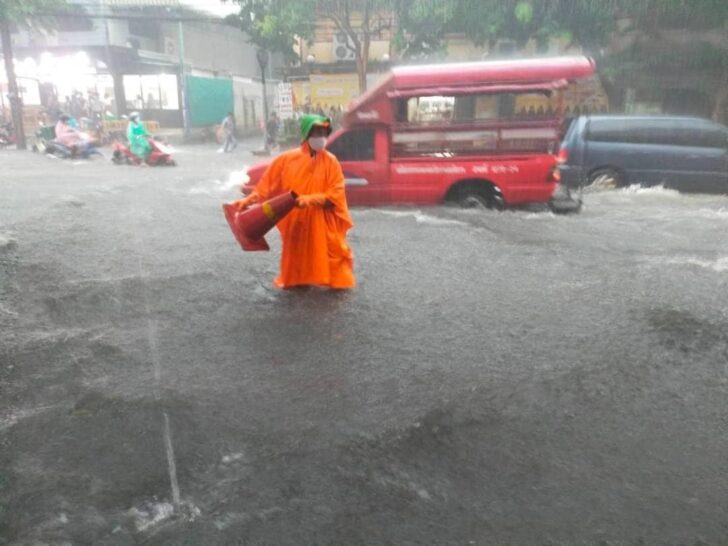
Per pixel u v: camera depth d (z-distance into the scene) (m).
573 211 9.12
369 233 7.65
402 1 15.66
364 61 18.48
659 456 2.81
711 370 3.74
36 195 10.84
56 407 3.21
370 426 3.05
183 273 5.81
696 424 3.10
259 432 2.98
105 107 28.83
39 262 6.18
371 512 2.40
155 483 2.57
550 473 2.67
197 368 3.71
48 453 2.79
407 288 5.41
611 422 3.11
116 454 2.79
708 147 10.98
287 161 5.05
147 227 8.07
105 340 4.15
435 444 2.90
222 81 33.50
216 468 2.68
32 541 2.22
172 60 29.27
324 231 5.14
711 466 2.73
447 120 8.85
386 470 2.68
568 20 9.84
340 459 2.76
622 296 5.23
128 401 3.28
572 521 2.35
